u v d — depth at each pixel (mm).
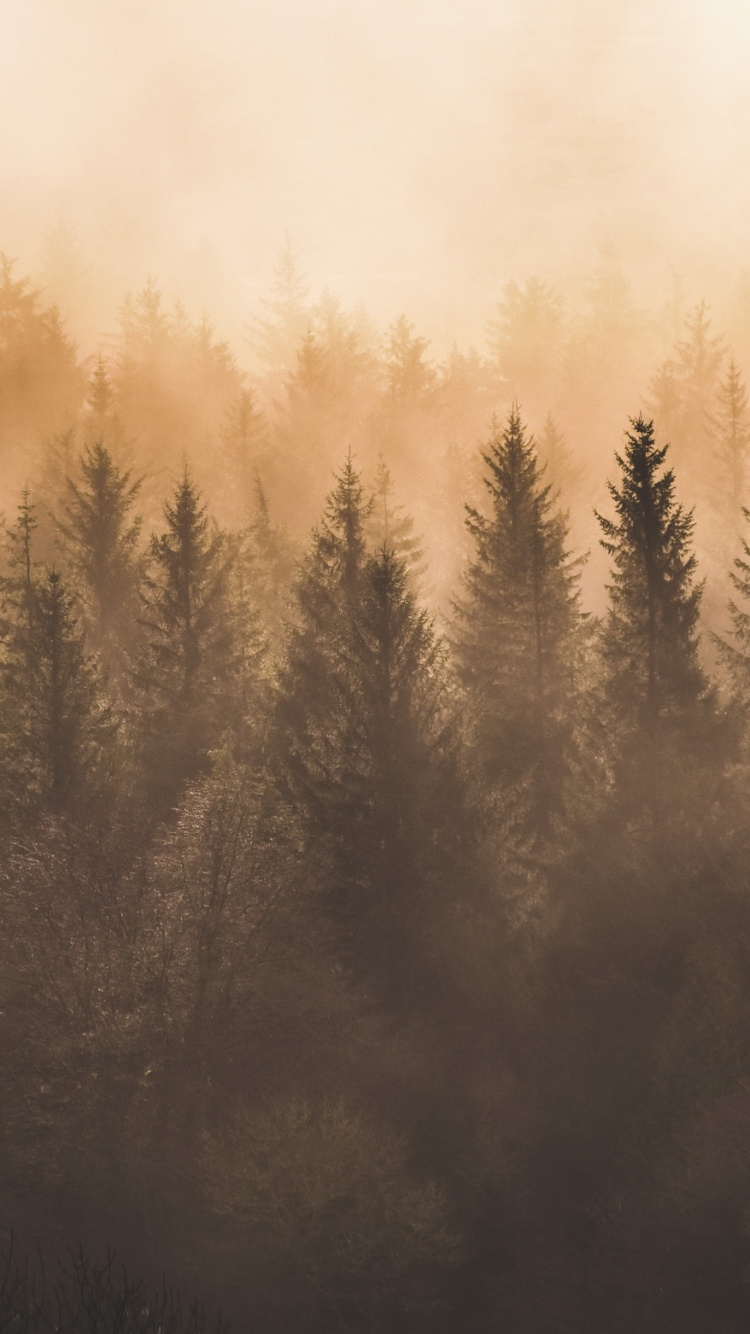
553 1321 24594
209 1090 26516
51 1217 24953
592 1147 28594
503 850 33562
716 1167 24391
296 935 28641
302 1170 23391
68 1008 26688
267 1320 23969
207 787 32125
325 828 31719
